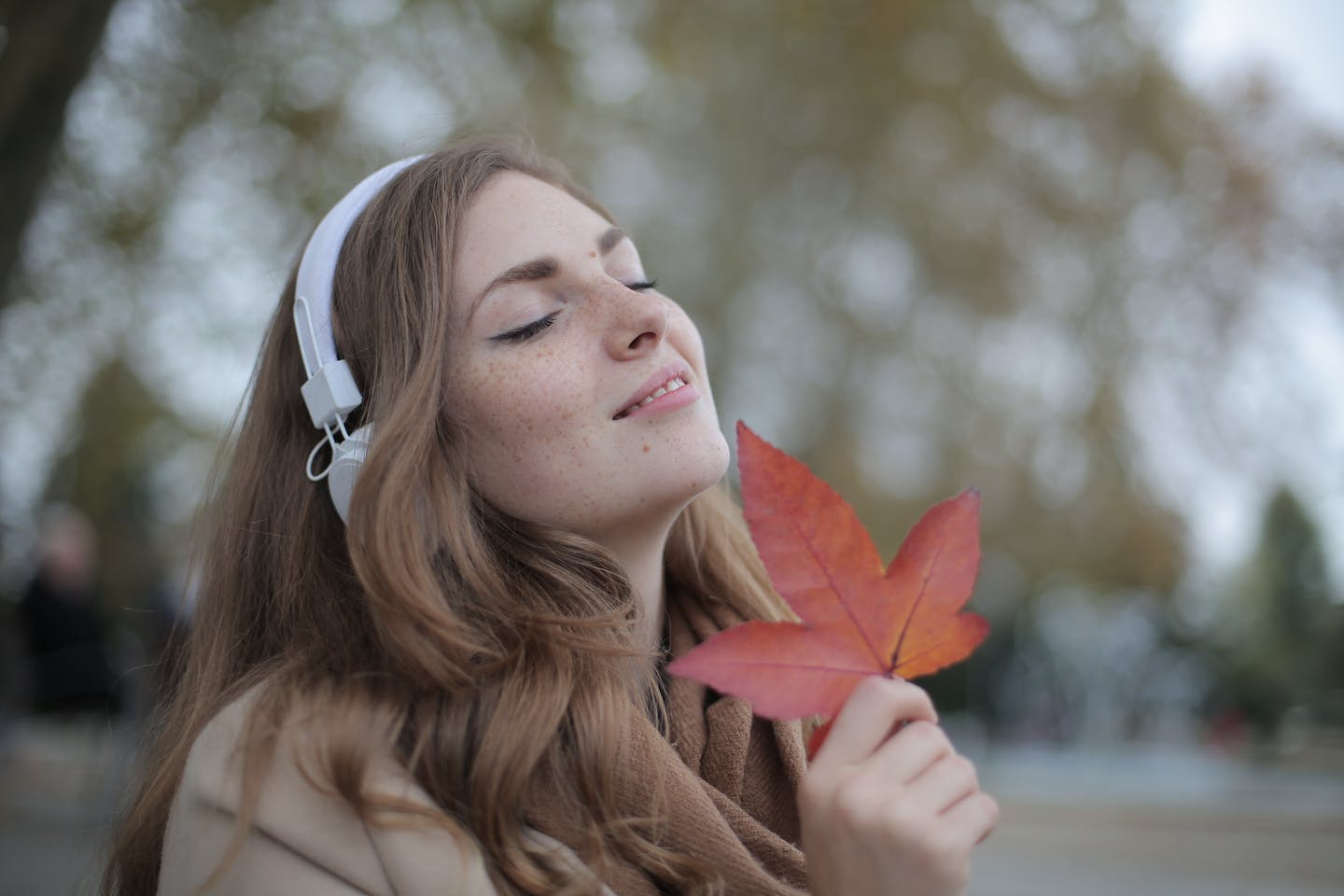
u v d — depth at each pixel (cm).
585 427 117
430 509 117
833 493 97
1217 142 1110
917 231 1081
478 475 121
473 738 109
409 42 530
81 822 438
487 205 130
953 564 98
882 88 980
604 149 824
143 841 122
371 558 113
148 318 559
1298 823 700
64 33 337
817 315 1101
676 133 983
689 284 1015
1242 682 1528
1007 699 1478
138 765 155
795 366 1113
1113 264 1116
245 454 149
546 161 148
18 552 679
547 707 108
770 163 1030
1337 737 1437
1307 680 1516
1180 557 1239
